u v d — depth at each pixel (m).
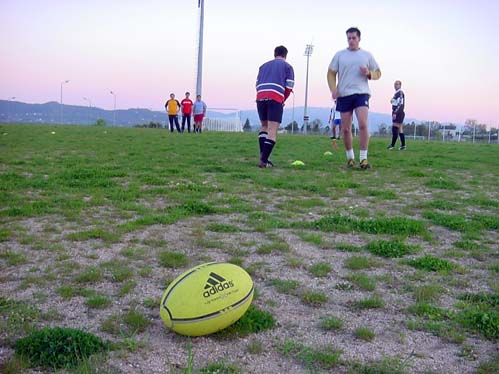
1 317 3.30
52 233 5.25
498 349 3.04
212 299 3.01
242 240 5.12
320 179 9.13
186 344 2.99
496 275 4.31
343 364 2.81
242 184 8.42
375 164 11.81
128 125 46.56
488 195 8.19
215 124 44.50
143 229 5.46
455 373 2.76
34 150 13.71
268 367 2.77
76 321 3.27
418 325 3.31
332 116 19.34
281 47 10.46
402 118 17.20
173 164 10.92
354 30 10.18
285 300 3.69
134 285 3.87
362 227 5.64
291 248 4.89
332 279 4.13
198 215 6.18
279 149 15.99
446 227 5.93
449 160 13.70
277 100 10.28
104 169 9.74
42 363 2.73
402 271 4.36
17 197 6.90
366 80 10.47
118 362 2.77
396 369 2.76
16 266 4.26
